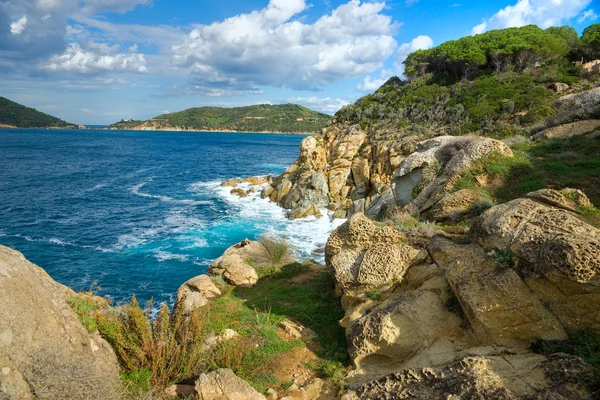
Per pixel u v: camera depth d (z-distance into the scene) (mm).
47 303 5500
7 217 26250
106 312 6918
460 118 33969
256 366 7453
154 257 19203
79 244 21188
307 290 11125
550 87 35688
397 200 16391
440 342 6648
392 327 6930
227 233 22875
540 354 5469
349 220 9492
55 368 4832
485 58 45188
